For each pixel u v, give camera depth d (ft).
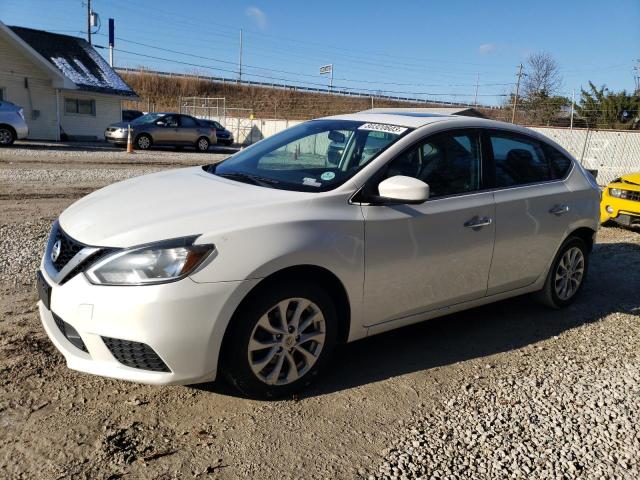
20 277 16.33
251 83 216.95
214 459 8.80
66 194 31.27
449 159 12.87
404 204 11.30
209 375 9.63
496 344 13.89
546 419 10.46
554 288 15.90
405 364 12.50
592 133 54.13
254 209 10.14
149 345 9.05
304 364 10.80
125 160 53.52
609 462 9.27
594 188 16.46
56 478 8.14
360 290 11.14
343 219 10.74
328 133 13.33
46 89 83.10
